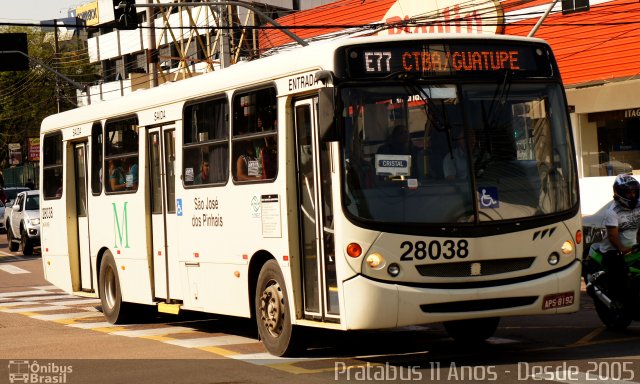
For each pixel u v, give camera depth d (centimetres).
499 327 1714
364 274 1271
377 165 1288
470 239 1284
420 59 1324
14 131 9612
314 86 1341
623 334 1553
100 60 9881
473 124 1321
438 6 3872
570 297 1338
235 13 5038
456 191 1294
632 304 1558
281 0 7669
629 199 1567
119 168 1989
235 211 1565
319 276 1354
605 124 3469
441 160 1302
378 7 4366
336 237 1291
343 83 1291
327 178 1330
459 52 1341
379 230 1270
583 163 3550
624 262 1556
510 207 1309
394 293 1260
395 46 1319
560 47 3559
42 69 9469
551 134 1364
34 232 4453
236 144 1561
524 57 1373
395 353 1459
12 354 1645
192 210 1705
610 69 3372
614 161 3441
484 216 1295
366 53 1309
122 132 1978
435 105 1316
